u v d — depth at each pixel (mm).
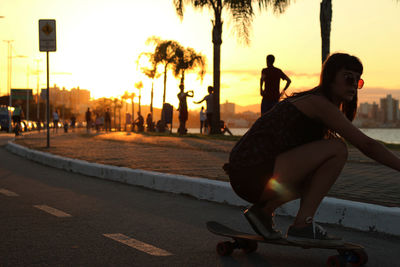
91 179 8070
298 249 3594
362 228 4234
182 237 3961
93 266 3100
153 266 3113
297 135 3006
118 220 4660
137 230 4219
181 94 23094
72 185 7281
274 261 3250
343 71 2955
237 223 4598
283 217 4914
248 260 3275
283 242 3016
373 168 7961
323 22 15891
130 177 7434
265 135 3033
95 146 14203
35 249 3523
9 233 4043
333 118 2896
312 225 3006
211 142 15727
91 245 3652
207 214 5031
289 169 2986
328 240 2957
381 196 5086
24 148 13125
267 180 3020
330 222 4488
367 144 2834
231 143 15148
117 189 6887
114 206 5469
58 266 3096
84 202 5727
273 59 11289
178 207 5441
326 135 3232
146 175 7043
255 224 3094
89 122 34656
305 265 3154
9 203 5586
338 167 3006
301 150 3000
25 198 5973
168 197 6172
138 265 3131
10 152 14586
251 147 3059
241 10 20844
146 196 6246
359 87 3064
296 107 2986
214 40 22234
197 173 7211
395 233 4004
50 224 4434
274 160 3012
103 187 7090
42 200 5836
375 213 4152
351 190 5543
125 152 11734
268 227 3109
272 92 11242
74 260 3238
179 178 6402
